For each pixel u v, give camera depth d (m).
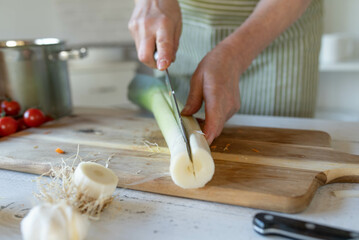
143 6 0.93
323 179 0.61
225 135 0.82
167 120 0.75
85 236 0.47
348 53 1.95
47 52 1.02
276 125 0.96
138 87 1.12
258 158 0.68
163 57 0.79
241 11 1.13
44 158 0.72
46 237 0.41
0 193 0.61
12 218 0.53
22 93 1.00
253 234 0.48
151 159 0.69
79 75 2.08
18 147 0.79
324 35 1.91
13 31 2.31
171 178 0.60
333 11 2.07
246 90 1.21
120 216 0.53
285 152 0.70
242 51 0.86
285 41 1.12
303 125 0.95
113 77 2.18
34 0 2.32
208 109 0.72
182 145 0.58
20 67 0.98
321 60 1.93
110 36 2.48
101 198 0.52
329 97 2.21
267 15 0.90
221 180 0.58
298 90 1.16
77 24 2.45
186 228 0.50
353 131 0.89
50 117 1.05
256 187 0.55
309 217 0.52
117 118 1.03
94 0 2.39
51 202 0.51
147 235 0.49
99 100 2.18
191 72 1.26
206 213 0.54
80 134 0.88
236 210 0.54
